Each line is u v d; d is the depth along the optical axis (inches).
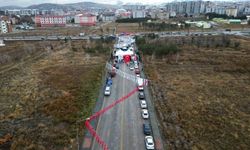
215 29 7445.9
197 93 2340.1
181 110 1946.4
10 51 4456.2
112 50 4397.1
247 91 2411.4
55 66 3430.1
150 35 5462.6
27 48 4490.7
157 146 1439.5
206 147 1448.1
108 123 1722.4
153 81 2684.5
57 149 1421.0
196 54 4010.8
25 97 2266.2
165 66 3348.9
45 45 5039.4
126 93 2324.1
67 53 4333.2
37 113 1919.3
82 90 2389.3
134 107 1995.6
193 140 1517.0
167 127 1657.2
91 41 5216.5
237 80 2758.4
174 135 1557.6
